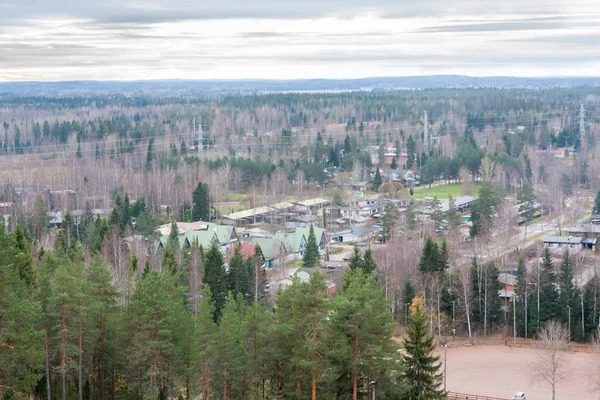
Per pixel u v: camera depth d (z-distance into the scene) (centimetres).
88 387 7406
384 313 6788
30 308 5675
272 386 7381
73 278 6962
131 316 7444
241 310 8888
